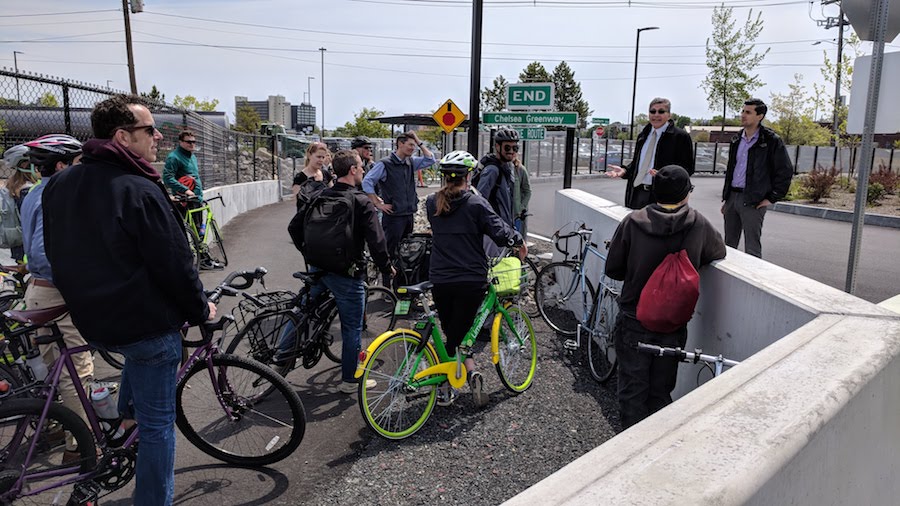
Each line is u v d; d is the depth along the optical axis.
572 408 4.63
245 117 68.06
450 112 11.91
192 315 2.86
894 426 2.41
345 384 4.80
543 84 9.65
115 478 3.14
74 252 2.60
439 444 4.07
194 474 3.65
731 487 1.36
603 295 5.23
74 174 2.65
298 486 3.54
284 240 12.13
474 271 4.32
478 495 3.46
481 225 4.32
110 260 2.60
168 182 8.70
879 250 10.07
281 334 4.56
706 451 1.53
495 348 4.72
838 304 2.89
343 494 3.46
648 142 6.30
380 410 4.28
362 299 4.70
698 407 1.83
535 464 3.81
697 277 3.42
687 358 3.08
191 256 2.79
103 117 2.65
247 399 3.70
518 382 5.06
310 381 5.10
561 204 8.30
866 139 4.16
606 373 5.13
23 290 4.89
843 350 2.32
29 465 2.93
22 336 3.76
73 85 7.05
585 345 5.88
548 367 5.49
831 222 14.13
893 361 2.34
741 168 6.31
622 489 1.34
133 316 2.65
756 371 2.12
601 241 6.05
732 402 1.86
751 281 3.32
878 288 7.43
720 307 3.65
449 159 4.31
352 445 4.05
